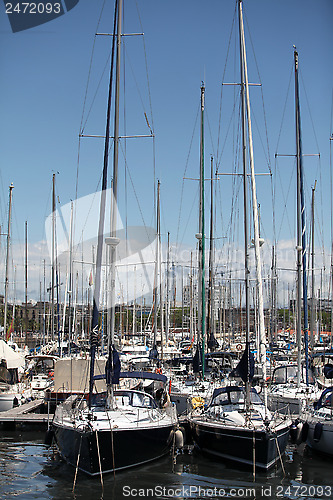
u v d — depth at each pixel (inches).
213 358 1151.6
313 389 975.6
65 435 655.8
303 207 1041.5
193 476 647.1
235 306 1755.7
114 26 729.6
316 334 1647.4
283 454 706.8
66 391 931.3
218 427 684.1
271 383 987.3
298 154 1036.5
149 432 657.6
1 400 981.2
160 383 1005.2
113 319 682.8
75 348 1534.2
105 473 620.7
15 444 807.1
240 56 800.9
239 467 671.1
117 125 709.9
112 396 695.7
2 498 567.2
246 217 727.7
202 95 1096.2
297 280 1002.7
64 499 569.0
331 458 727.7
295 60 1041.5
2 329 1519.4
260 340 753.0
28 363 1358.3
